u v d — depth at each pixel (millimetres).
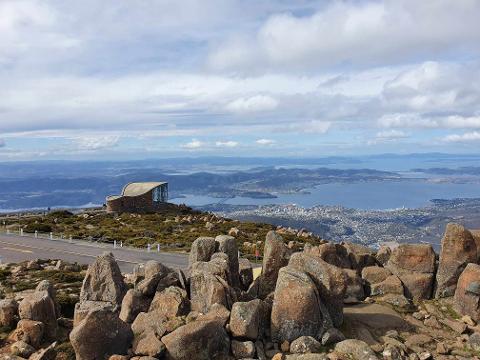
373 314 23266
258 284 24422
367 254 28750
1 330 21500
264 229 74062
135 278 26828
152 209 93375
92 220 80000
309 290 20281
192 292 22000
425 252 26734
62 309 25938
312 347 19344
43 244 57031
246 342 19000
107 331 18516
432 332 22297
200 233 67062
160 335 19328
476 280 23422
